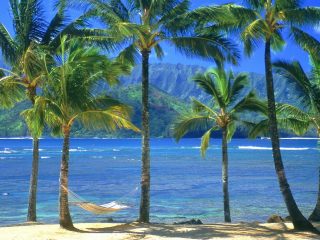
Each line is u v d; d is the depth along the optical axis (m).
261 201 30.33
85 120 14.32
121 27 13.70
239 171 54.81
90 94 14.09
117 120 14.27
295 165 64.12
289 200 13.94
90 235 13.14
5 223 22.33
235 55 15.21
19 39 17.03
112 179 45.66
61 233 13.52
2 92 17.09
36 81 16.39
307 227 13.78
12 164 64.94
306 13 13.19
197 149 120.44
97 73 14.02
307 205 28.89
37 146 17.69
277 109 16.59
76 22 16.89
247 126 19.86
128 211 26.20
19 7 17.33
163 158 81.50
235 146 143.25
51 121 14.85
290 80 14.99
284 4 13.33
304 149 116.94
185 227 14.63
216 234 13.27
